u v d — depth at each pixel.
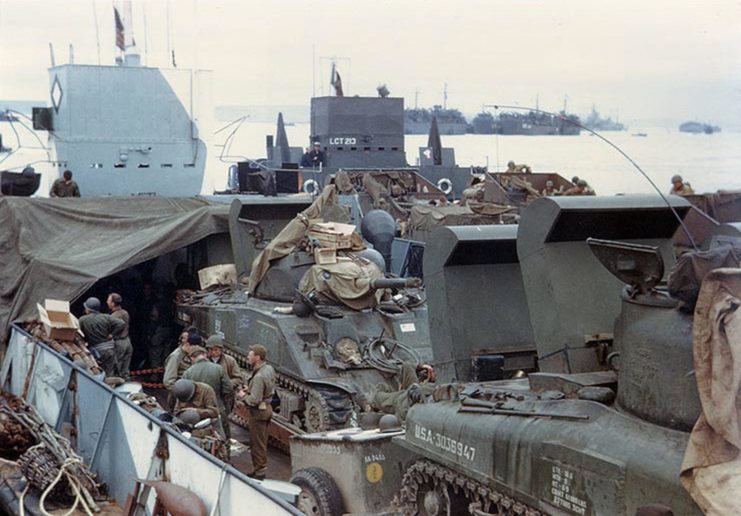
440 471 9.02
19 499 10.27
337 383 14.70
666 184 10.17
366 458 10.06
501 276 11.23
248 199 19.30
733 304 6.27
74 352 14.34
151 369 20.11
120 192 24.17
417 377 13.81
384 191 28.22
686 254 7.09
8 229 19.11
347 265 16.23
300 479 10.56
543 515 7.83
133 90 23.98
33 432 11.91
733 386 6.25
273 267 17.19
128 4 24.92
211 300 18.23
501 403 8.53
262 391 13.34
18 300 17.42
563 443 7.57
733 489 6.21
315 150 32.50
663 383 7.15
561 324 9.27
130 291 21.31
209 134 24.83
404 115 32.62
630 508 6.98
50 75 24.30
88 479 10.59
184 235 18.62
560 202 9.30
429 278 11.24
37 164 25.59
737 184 9.92
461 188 31.47
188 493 8.58
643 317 7.49
